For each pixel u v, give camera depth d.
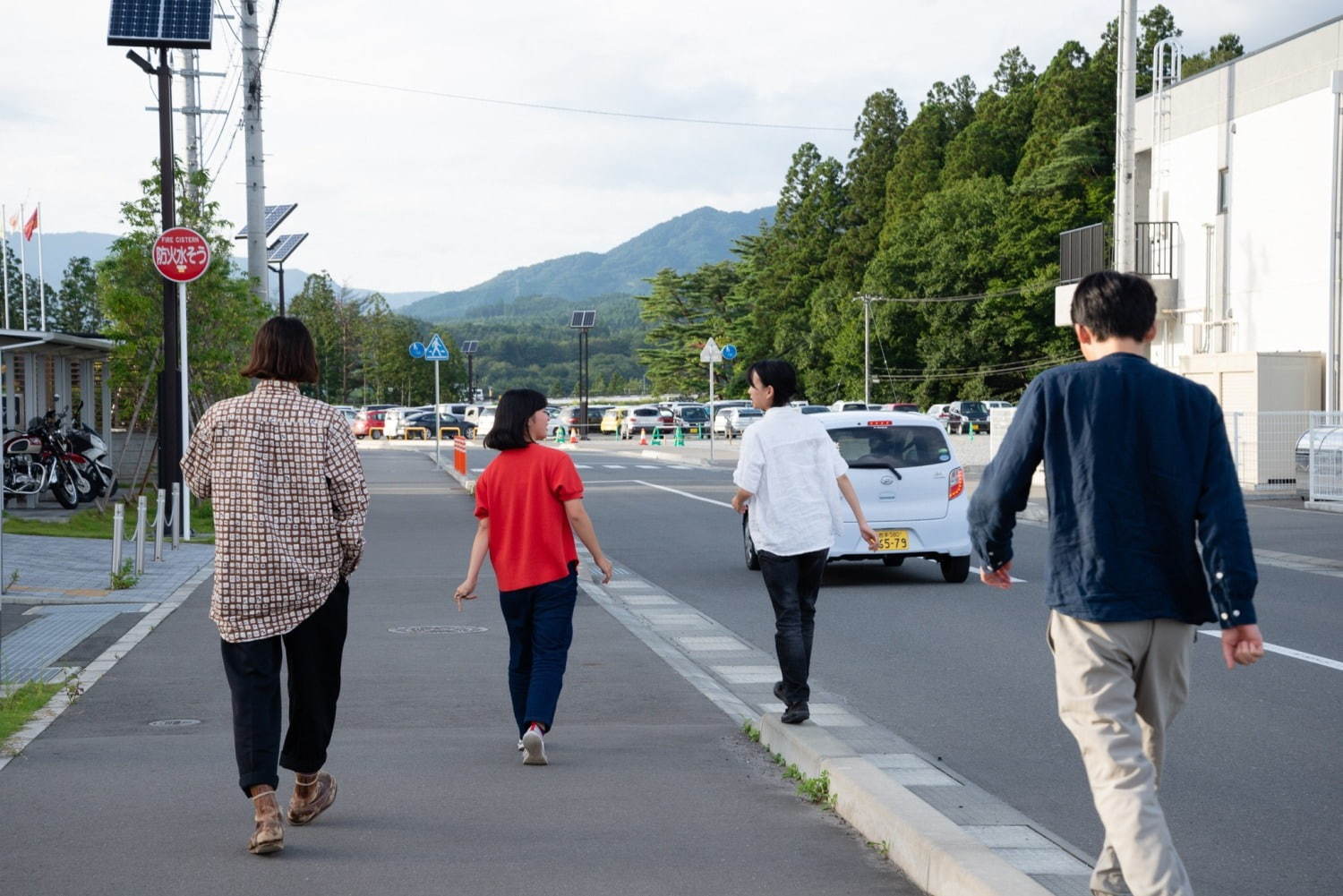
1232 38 77.50
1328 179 30.38
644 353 126.81
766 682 9.17
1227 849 5.41
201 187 24.30
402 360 127.56
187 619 11.91
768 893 4.74
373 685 8.95
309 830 5.53
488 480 6.91
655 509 25.86
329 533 5.25
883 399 86.75
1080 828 5.70
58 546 18.16
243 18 24.78
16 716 7.79
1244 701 8.36
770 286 107.25
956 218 81.62
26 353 25.59
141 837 5.41
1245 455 26.59
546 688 6.70
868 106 98.94
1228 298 34.19
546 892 4.74
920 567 16.02
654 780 6.38
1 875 4.92
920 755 6.82
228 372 24.27
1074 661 3.89
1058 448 3.91
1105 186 74.12
